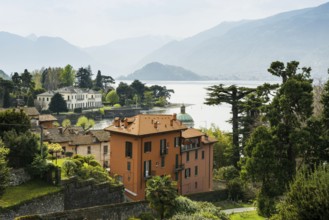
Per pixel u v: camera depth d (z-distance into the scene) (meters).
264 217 43.12
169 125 60.56
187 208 40.62
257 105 67.12
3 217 34.28
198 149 66.38
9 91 163.12
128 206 41.09
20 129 49.47
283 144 43.31
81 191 42.38
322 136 41.31
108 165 76.88
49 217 34.03
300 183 22.97
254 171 42.72
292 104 43.03
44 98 184.75
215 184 71.44
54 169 42.12
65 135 75.12
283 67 46.66
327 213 21.06
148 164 56.72
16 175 41.56
